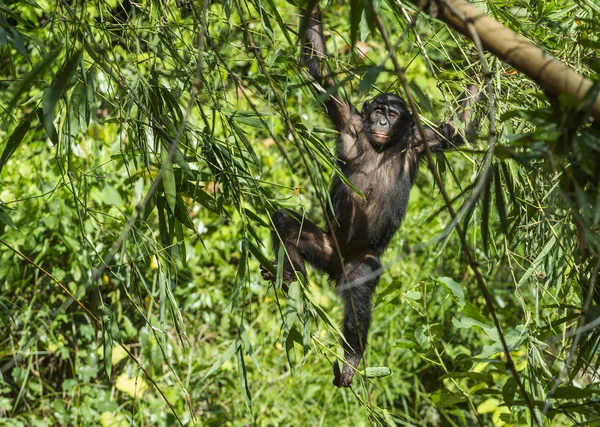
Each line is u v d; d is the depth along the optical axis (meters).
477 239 16.17
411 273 17.48
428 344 10.20
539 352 9.12
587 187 6.93
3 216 8.70
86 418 15.80
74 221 15.77
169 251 9.62
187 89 9.29
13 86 7.06
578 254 8.59
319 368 17.38
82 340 17.25
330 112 11.26
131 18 9.07
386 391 17.30
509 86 9.52
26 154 16.12
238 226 17.61
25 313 15.48
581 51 9.23
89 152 15.67
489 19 6.07
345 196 11.16
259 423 16.48
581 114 6.07
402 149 11.24
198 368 16.39
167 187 8.04
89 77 8.16
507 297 18.23
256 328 18.08
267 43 14.00
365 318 10.66
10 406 16.20
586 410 7.74
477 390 9.37
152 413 16.16
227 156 8.50
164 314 8.53
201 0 8.72
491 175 6.77
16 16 8.24
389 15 8.84
